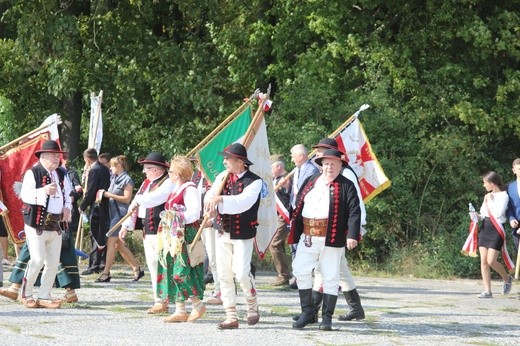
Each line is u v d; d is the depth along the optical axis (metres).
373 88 23.50
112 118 26.36
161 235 11.52
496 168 23.62
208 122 27.00
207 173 12.77
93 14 25.64
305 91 23.12
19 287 13.27
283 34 25.23
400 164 22.66
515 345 10.49
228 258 11.16
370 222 21.77
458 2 24.56
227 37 25.92
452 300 15.61
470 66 24.62
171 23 28.09
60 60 24.45
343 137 15.05
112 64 25.92
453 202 22.77
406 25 24.95
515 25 23.86
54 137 14.50
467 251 17.00
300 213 11.27
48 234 12.71
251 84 26.80
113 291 15.07
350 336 10.70
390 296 15.93
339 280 11.70
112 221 16.73
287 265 16.52
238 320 11.77
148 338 10.08
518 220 16.50
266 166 12.16
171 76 25.41
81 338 9.98
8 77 26.33
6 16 25.05
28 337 10.01
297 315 11.70
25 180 12.63
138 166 27.98
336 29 24.27
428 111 23.34
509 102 23.88
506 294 16.95
